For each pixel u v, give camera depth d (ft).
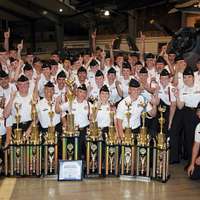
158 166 13.46
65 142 13.65
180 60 16.01
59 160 13.44
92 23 50.29
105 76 18.30
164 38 49.90
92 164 13.76
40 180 13.47
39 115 14.42
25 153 13.61
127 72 17.61
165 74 15.75
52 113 13.93
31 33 65.31
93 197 11.89
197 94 15.15
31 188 12.64
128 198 11.84
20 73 16.93
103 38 55.83
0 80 14.55
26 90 14.52
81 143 13.92
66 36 69.82
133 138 13.65
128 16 46.62
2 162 13.71
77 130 13.83
